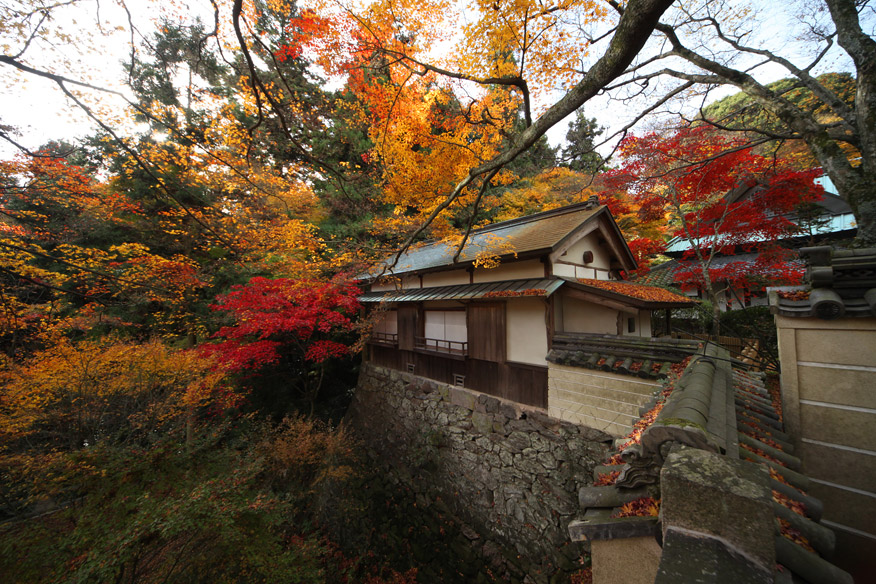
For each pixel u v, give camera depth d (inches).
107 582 126.0
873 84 122.4
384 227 350.0
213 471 199.0
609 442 207.3
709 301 454.6
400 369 397.7
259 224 307.4
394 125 202.1
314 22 134.4
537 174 581.6
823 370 90.5
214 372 289.7
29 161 211.6
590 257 312.7
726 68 153.3
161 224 308.2
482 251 273.1
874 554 80.6
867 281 83.9
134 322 343.9
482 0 116.9
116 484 167.2
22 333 246.2
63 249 263.7
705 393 92.3
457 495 286.2
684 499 44.0
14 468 183.3
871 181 118.5
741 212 312.0
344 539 292.7
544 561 219.1
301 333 356.8
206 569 153.3
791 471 72.7
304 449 283.4
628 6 64.0
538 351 257.6
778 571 43.9
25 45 106.8
